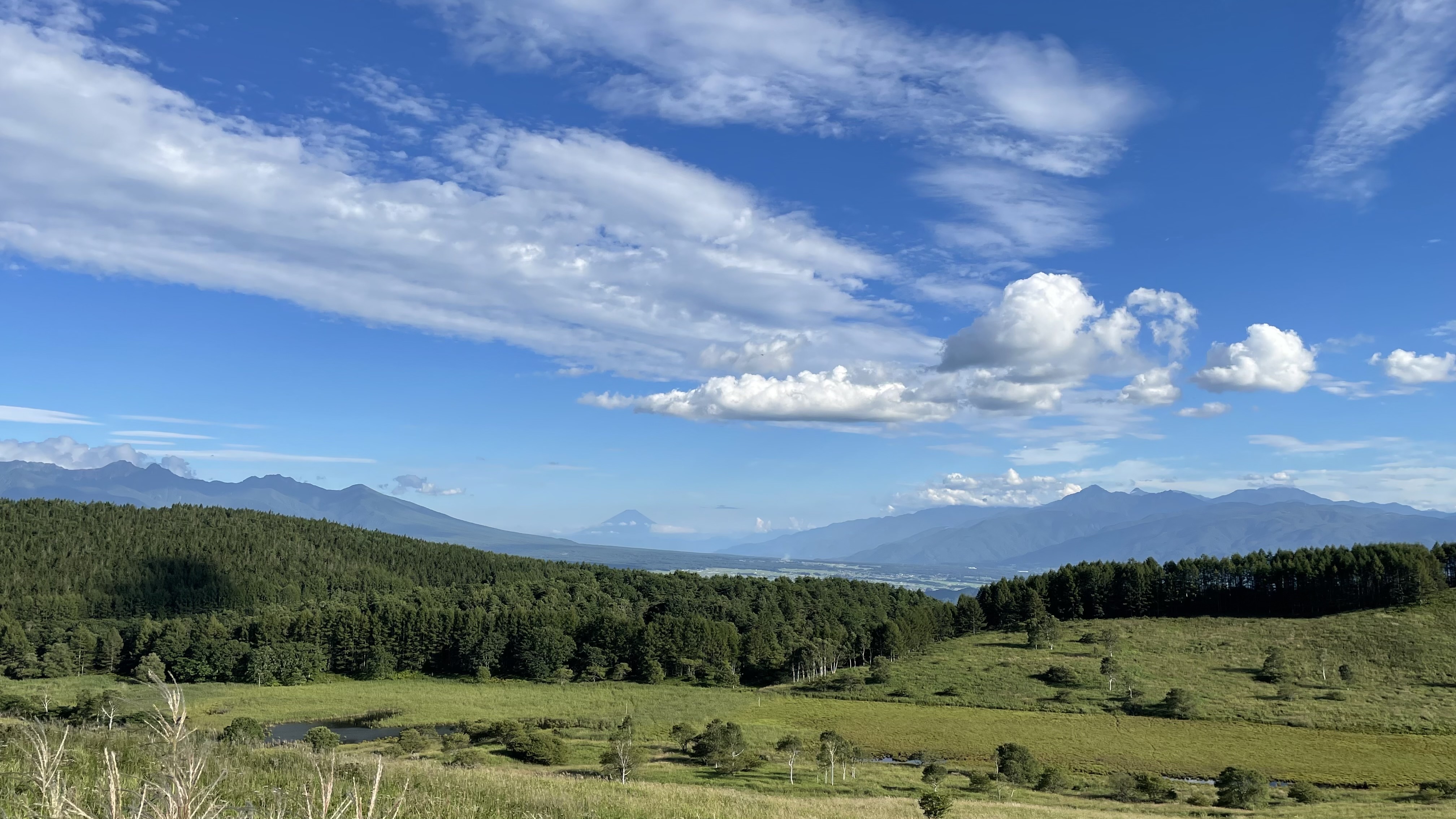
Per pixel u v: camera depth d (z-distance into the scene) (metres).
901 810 42.50
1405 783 63.91
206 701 104.88
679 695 114.31
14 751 12.72
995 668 116.69
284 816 10.12
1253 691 97.19
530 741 70.06
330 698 108.19
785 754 74.38
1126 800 60.03
